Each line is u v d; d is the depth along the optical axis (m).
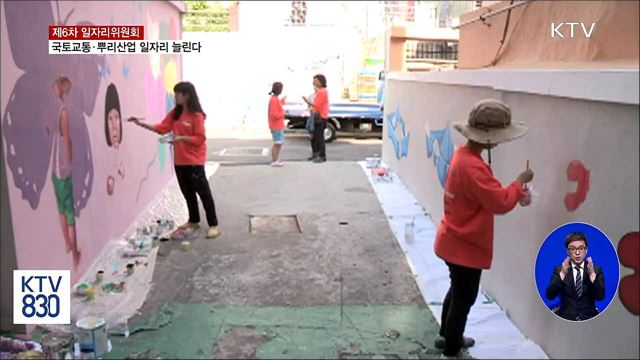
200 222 6.86
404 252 5.84
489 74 4.66
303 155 12.61
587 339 3.18
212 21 21.33
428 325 4.25
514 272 4.20
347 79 17.38
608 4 4.18
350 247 6.01
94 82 5.30
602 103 3.04
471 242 3.47
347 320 4.32
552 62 4.98
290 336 4.06
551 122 3.62
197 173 6.26
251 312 4.44
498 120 3.30
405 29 10.67
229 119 17.48
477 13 7.09
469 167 3.33
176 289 4.87
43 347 3.57
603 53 4.23
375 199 8.16
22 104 3.88
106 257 5.51
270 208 7.63
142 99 7.12
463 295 3.59
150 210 7.41
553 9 5.02
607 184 2.99
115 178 5.98
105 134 5.64
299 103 14.95
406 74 8.70
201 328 4.17
